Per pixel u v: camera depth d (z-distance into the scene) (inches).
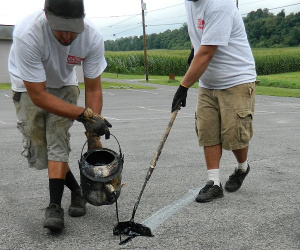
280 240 102.0
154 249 96.9
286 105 581.6
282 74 2069.4
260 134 281.1
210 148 134.0
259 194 139.8
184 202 131.3
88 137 109.9
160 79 1712.6
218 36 121.3
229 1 124.8
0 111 494.3
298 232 107.2
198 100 135.6
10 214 121.3
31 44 99.2
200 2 122.3
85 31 105.9
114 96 815.1
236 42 127.9
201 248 97.4
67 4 93.4
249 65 130.7
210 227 110.4
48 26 100.2
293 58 2235.5
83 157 105.6
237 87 128.5
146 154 209.9
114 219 116.3
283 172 171.8
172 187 148.9
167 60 2166.6
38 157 117.5
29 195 139.9
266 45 4109.3
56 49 104.0
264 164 186.9
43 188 148.3
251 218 117.0
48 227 102.7
